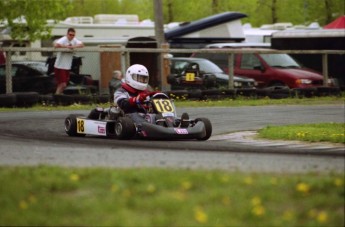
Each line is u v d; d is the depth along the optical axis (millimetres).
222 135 35094
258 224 15961
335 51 66938
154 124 32125
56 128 38938
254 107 53125
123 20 87875
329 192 18016
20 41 72062
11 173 20188
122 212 16625
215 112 48562
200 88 61719
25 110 49344
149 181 18922
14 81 56875
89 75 60031
